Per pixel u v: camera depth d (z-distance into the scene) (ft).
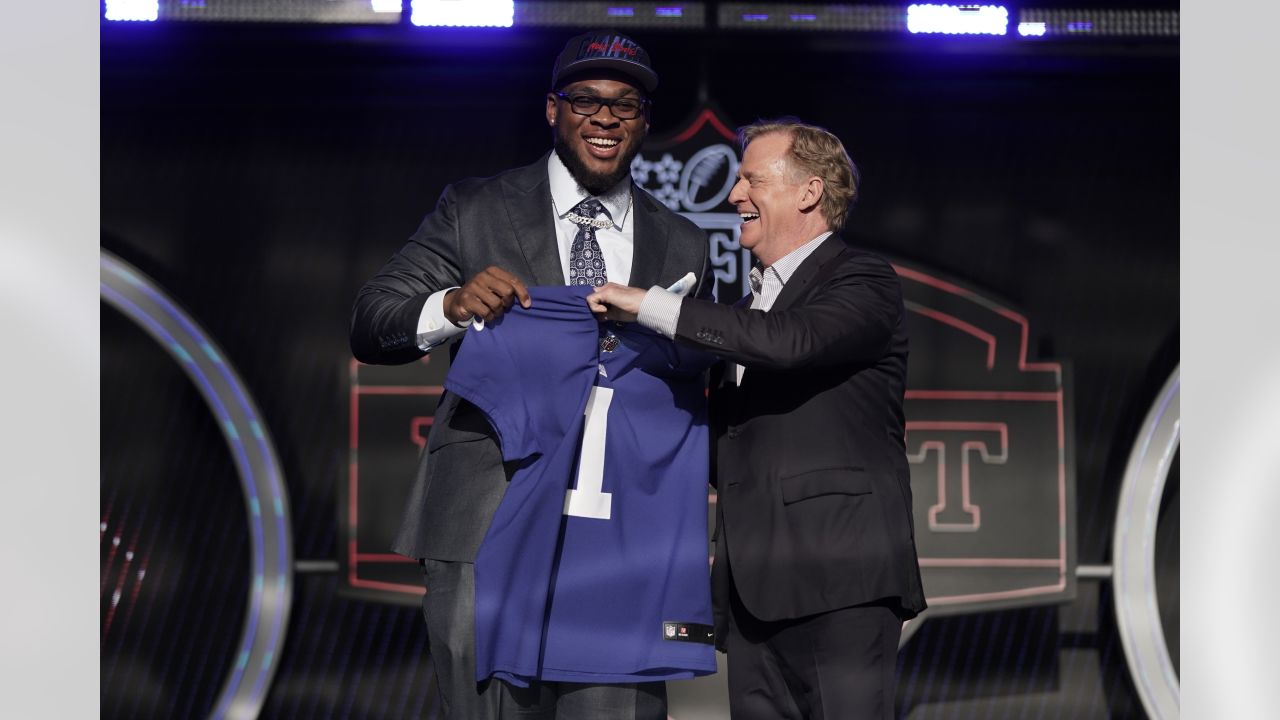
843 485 23.34
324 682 45.44
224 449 46.60
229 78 46.39
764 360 22.09
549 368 21.74
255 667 43.32
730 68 45.88
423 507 22.49
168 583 45.96
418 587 43.70
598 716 22.27
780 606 23.24
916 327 44.93
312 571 45.09
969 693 46.01
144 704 45.44
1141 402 47.03
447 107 47.26
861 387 23.99
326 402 46.47
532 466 21.74
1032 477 44.39
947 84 47.11
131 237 46.44
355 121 47.19
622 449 22.49
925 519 44.27
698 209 43.96
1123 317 47.32
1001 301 45.09
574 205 23.08
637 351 22.58
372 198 47.03
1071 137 47.62
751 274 25.66
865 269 24.07
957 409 44.62
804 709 24.39
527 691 22.13
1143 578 43.96
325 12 43.34
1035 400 44.65
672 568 22.63
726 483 24.13
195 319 44.14
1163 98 47.44
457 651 21.62
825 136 25.30
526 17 43.50
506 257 22.54
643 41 43.70
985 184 47.52
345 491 43.91
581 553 22.13
